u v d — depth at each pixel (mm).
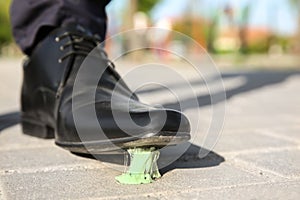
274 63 11242
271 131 1562
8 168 1014
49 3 1343
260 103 2455
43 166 1029
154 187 848
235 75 4766
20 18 1368
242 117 1926
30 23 1363
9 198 788
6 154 1163
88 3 1426
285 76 4711
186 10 12297
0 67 7262
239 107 2279
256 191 819
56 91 1192
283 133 1521
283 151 1212
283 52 16516
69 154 1155
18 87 3535
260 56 14242
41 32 1333
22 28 1380
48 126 1345
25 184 879
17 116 1900
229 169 996
